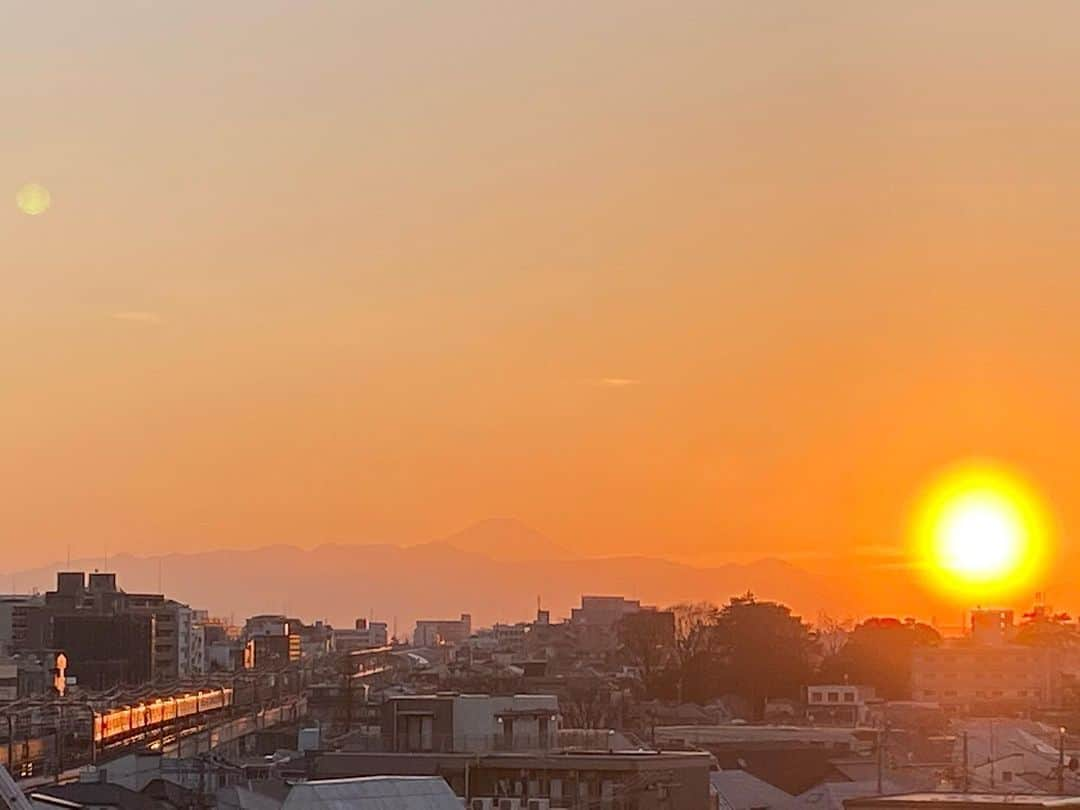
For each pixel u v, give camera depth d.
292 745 192.00
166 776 144.50
